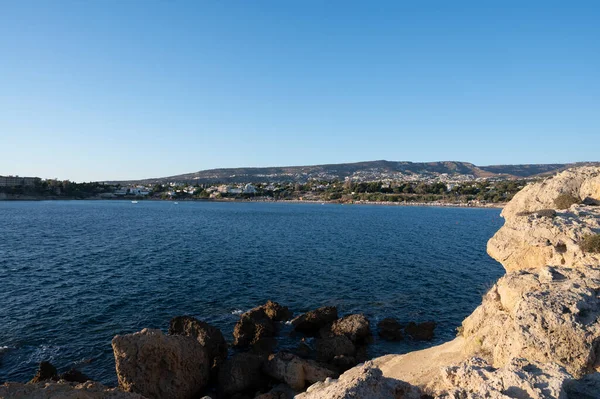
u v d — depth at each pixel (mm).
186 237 72312
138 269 43312
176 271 42562
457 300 33719
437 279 40781
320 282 39062
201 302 32062
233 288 36281
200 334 22875
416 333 25969
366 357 22891
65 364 21375
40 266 44031
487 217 132875
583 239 16062
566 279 13789
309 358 22812
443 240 71500
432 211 168625
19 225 87062
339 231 85938
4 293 33062
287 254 54625
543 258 17797
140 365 17984
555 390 7496
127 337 18484
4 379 19734
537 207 23406
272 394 18188
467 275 42750
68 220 102812
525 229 18625
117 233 76812
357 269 45188
